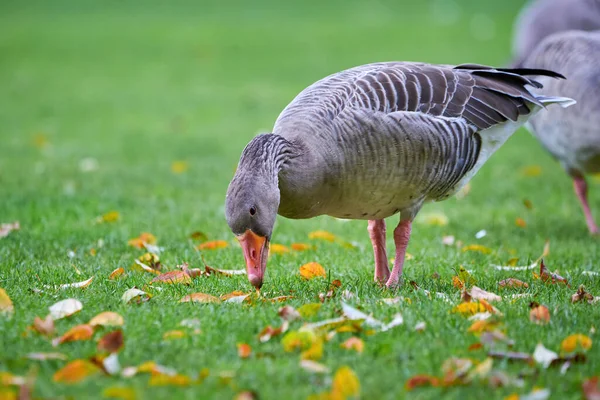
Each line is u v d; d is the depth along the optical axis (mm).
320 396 6645
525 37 20859
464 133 10391
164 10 57469
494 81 10938
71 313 8688
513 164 21531
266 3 60375
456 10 55344
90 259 12047
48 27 49781
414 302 9375
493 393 6953
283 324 8273
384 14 54875
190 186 18641
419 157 9969
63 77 36438
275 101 31016
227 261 11961
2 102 31125
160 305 9227
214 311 8898
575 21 20172
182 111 29578
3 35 46781
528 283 10648
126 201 16609
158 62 39812
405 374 7250
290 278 10906
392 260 12602
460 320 8703
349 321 8266
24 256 12062
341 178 9664
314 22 51312
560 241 13891
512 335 8242
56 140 24641
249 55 40938
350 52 40500
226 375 7051
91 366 7164
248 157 9125
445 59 36719
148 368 7215
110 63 39625
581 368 7477
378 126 9695
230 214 9000
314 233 13570
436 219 15312
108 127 26844
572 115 13906
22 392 6531
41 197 16672
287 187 9398
